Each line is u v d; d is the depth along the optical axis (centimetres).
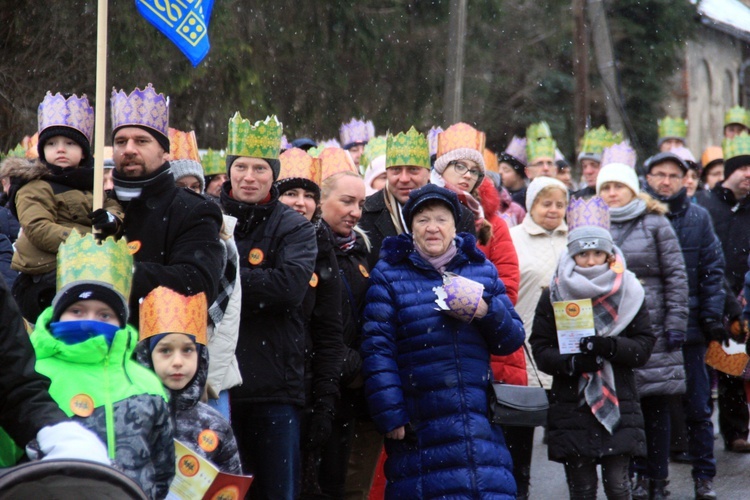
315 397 1182
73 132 1078
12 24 3328
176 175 1351
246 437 1112
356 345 1267
